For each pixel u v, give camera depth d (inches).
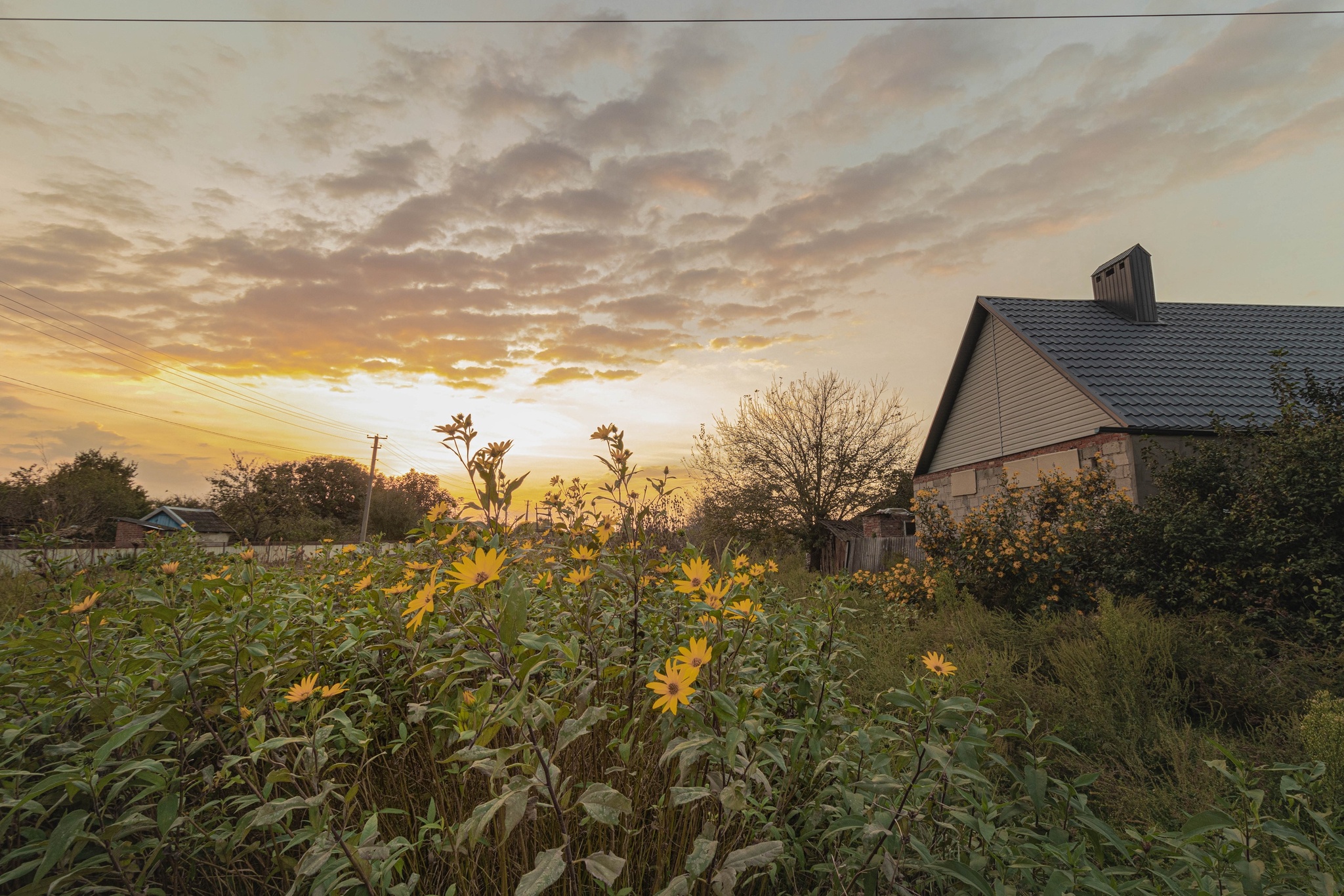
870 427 725.9
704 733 53.0
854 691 133.9
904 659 163.0
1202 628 214.4
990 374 549.6
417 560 110.0
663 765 67.3
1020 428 504.4
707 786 57.7
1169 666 177.5
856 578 363.9
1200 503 267.7
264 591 87.7
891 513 681.0
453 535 81.2
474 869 54.1
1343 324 502.9
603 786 46.9
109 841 50.6
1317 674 180.1
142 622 62.9
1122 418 358.9
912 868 59.1
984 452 555.2
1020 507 378.3
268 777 49.2
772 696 73.7
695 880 47.1
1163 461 348.2
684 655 53.6
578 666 71.0
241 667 65.6
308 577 117.6
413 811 68.5
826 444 723.4
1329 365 425.7
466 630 53.6
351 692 70.1
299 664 65.0
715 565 89.1
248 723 62.5
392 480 1518.2
